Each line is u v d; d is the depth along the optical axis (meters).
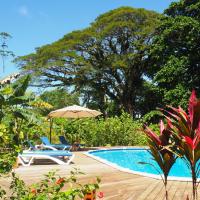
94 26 45.34
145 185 8.52
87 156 15.89
